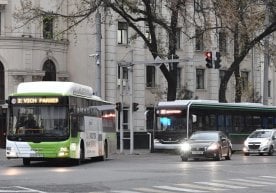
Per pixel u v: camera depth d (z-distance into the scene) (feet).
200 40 184.24
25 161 116.37
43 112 109.50
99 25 164.86
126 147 208.44
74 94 112.98
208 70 268.62
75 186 70.64
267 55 196.75
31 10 174.91
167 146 161.38
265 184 74.28
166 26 174.09
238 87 205.46
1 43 206.39
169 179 80.23
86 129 119.85
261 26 189.98
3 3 210.59
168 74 178.40
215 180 79.20
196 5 179.01
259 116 184.24
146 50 242.78
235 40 186.29
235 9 171.73
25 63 209.67
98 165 113.91
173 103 163.32
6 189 67.21
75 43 210.79
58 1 222.07
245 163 117.70
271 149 162.30
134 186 70.90
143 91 240.94
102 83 225.76
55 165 114.73
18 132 109.40
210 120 165.89
